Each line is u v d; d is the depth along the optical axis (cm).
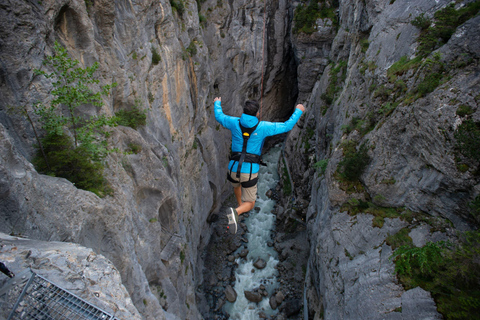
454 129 1005
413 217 1163
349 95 1969
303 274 2244
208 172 2517
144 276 1071
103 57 1065
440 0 1384
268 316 2030
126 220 981
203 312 2022
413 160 1184
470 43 1091
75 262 435
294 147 3106
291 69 3744
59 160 759
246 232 2639
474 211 967
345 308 1209
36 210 599
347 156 1488
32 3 745
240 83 3219
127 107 1312
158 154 1451
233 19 2877
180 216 1703
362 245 1284
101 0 1052
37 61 743
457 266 949
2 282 378
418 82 1245
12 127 696
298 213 2584
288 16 3312
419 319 940
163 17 1630
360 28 2112
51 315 365
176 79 1848
